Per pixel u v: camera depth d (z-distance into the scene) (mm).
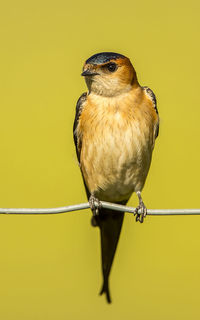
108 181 11148
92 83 10734
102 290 11453
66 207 8367
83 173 11477
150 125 10828
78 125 11141
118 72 10609
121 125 10547
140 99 10773
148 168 11180
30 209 8312
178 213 8328
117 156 10680
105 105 10672
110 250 11492
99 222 11578
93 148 10805
